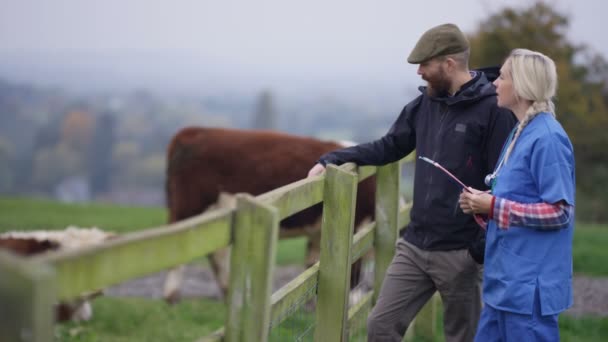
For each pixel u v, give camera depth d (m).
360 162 3.82
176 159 7.24
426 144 3.57
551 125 2.95
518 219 2.90
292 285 3.02
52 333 1.48
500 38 16.31
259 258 2.27
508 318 3.00
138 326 6.51
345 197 3.24
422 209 3.56
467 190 3.30
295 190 2.85
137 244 1.84
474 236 3.49
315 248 7.23
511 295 2.96
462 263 3.49
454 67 3.42
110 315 6.84
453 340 3.75
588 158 17.20
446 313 3.71
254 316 2.30
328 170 3.28
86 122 103.94
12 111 127.00
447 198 3.47
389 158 3.85
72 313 4.68
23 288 1.45
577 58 16.83
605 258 9.87
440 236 3.50
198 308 7.41
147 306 7.40
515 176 2.98
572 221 2.98
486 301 3.11
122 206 17.67
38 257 1.59
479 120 3.39
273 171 6.97
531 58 3.01
